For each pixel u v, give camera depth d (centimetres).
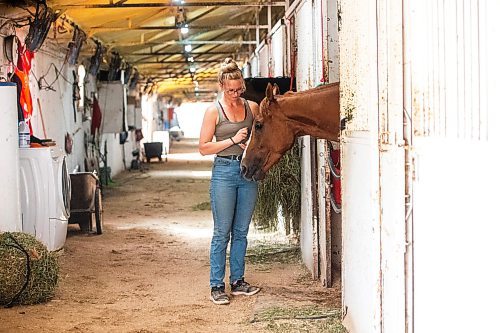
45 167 565
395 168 265
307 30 536
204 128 448
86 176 733
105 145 1355
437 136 220
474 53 189
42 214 565
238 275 471
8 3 639
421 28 236
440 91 216
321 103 417
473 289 193
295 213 589
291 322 397
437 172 221
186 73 2214
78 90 1108
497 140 174
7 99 509
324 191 479
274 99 426
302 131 430
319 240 506
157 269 561
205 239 712
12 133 512
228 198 451
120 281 516
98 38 1105
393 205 270
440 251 220
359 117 335
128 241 700
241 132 439
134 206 1016
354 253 352
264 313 416
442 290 220
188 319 410
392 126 270
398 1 258
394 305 271
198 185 1337
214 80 2583
